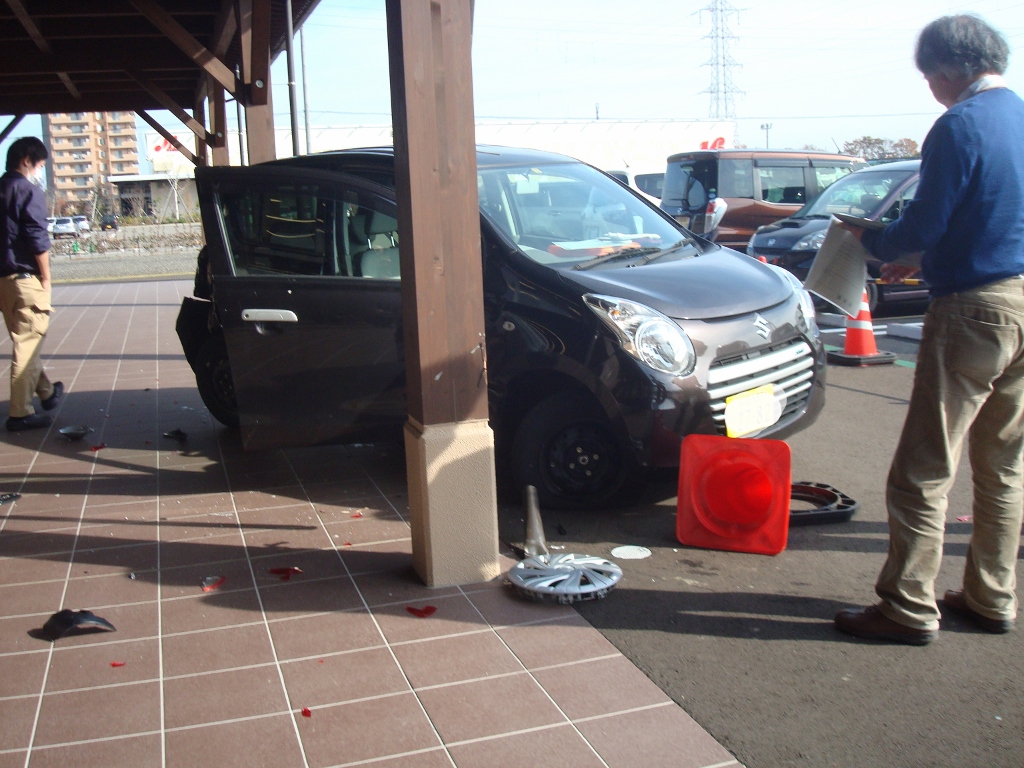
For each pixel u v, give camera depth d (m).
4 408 8.03
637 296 4.54
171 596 3.97
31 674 3.33
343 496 5.29
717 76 63.78
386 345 5.00
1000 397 3.21
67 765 2.78
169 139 15.46
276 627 3.64
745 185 17.97
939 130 3.05
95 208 48.66
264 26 8.14
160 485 5.61
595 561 4.02
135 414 7.58
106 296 19.61
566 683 3.17
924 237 3.08
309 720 2.98
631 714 2.97
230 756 2.80
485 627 3.60
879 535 4.50
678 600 3.81
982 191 3.00
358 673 3.27
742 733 2.85
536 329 4.65
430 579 3.97
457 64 3.69
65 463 6.15
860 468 5.57
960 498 4.97
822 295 3.72
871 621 3.42
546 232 5.20
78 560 4.42
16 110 14.79
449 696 3.10
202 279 6.67
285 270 5.20
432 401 3.87
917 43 3.22
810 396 5.06
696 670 3.24
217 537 4.68
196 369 6.76
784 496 4.26
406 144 3.67
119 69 11.60
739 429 4.56
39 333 7.16
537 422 4.82
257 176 5.24
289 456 6.16
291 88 11.11
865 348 8.59
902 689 3.08
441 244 3.77
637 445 4.44
